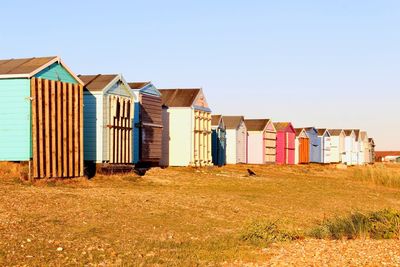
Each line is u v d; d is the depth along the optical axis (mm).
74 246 13812
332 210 24797
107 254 13164
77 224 16609
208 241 15594
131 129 32000
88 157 29141
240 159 57000
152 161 36125
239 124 56375
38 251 12977
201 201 23406
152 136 36156
